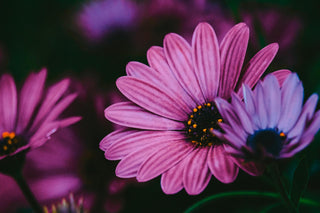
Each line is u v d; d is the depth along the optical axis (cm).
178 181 22
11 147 27
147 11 33
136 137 24
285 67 29
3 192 28
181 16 32
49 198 29
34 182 29
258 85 20
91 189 29
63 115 29
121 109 24
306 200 23
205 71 24
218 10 31
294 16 31
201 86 24
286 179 24
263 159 18
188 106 24
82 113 29
